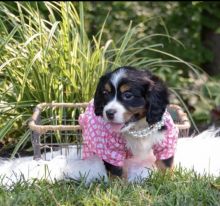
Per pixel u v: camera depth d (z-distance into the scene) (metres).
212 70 2.89
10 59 1.78
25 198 1.42
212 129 1.97
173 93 2.16
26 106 1.83
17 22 1.99
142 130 1.50
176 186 1.47
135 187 1.48
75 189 1.47
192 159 1.67
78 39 1.90
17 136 1.85
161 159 1.55
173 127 1.54
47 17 2.41
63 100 1.84
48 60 1.82
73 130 1.73
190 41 2.79
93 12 2.71
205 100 2.30
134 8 2.78
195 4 2.73
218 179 1.52
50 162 1.64
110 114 1.44
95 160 1.64
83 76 1.85
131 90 1.45
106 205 1.39
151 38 2.68
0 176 1.57
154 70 2.40
